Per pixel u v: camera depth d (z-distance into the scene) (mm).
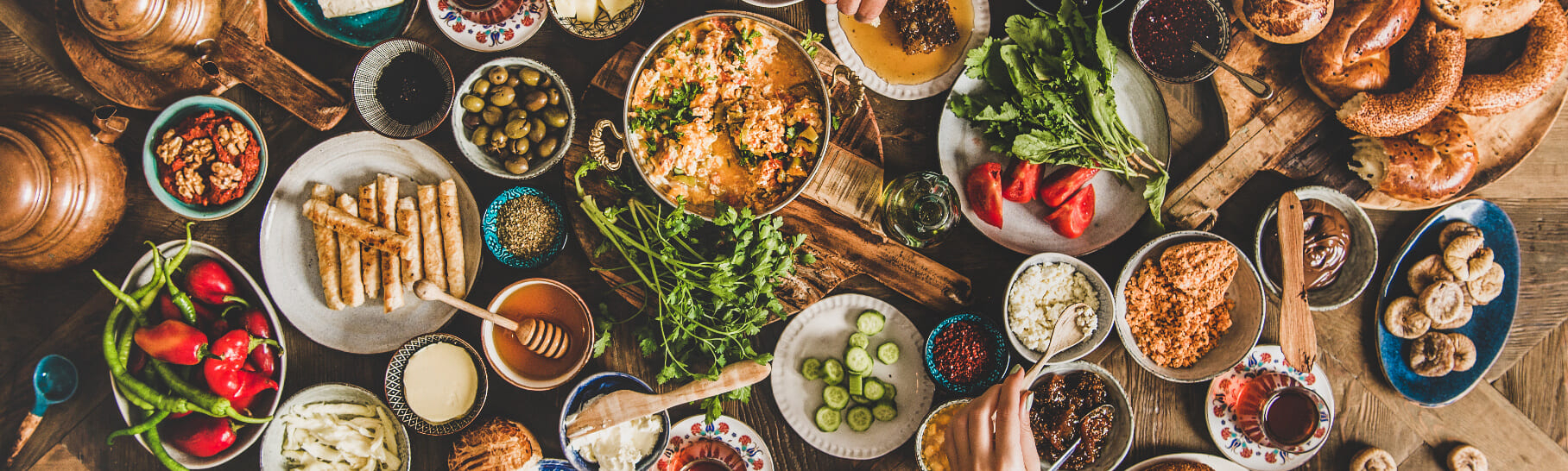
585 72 1911
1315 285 1963
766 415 2004
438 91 1860
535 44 1913
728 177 1875
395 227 1860
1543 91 1826
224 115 1835
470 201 1868
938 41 1837
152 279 1781
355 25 1892
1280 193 1976
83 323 1934
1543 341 2078
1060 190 1809
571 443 1833
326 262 1844
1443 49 1803
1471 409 2059
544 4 1860
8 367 1946
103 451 1959
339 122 1916
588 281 1943
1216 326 1910
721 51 1812
